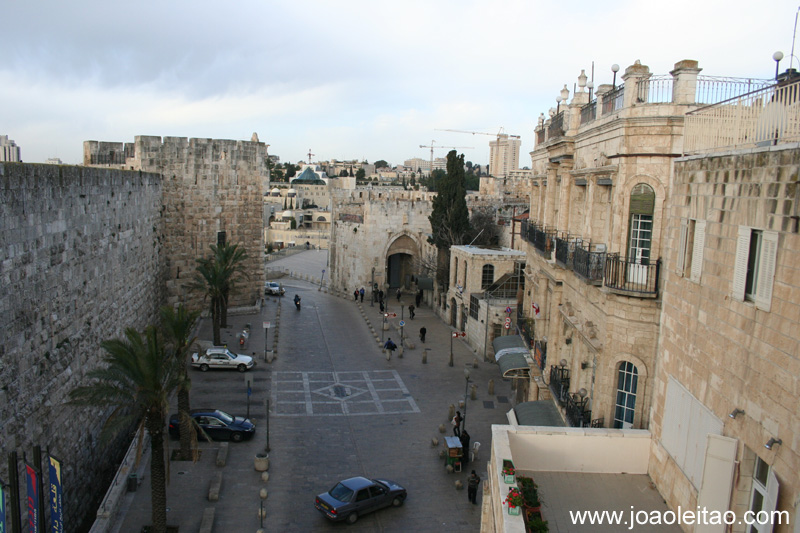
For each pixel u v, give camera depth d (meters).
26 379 18.53
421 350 51.28
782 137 11.31
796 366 9.31
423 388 41.16
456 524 24.45
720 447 11.20
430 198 81.00
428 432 33.66
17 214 18.05
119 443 28.88
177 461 28.58
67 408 21.88
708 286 12.60
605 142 19.69
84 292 24.31
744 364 10.97
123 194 32.31
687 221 13.90
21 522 17.62
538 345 28.36
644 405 17.86
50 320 20.53
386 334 56.84
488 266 53.66
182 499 25.09
